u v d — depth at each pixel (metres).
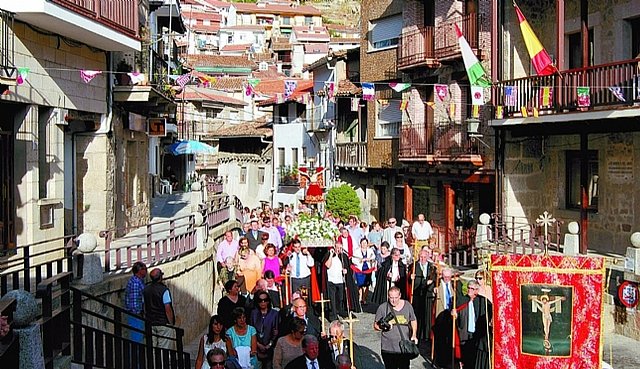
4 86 12.31
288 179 41.66
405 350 11.77
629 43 18.25
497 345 10.18
